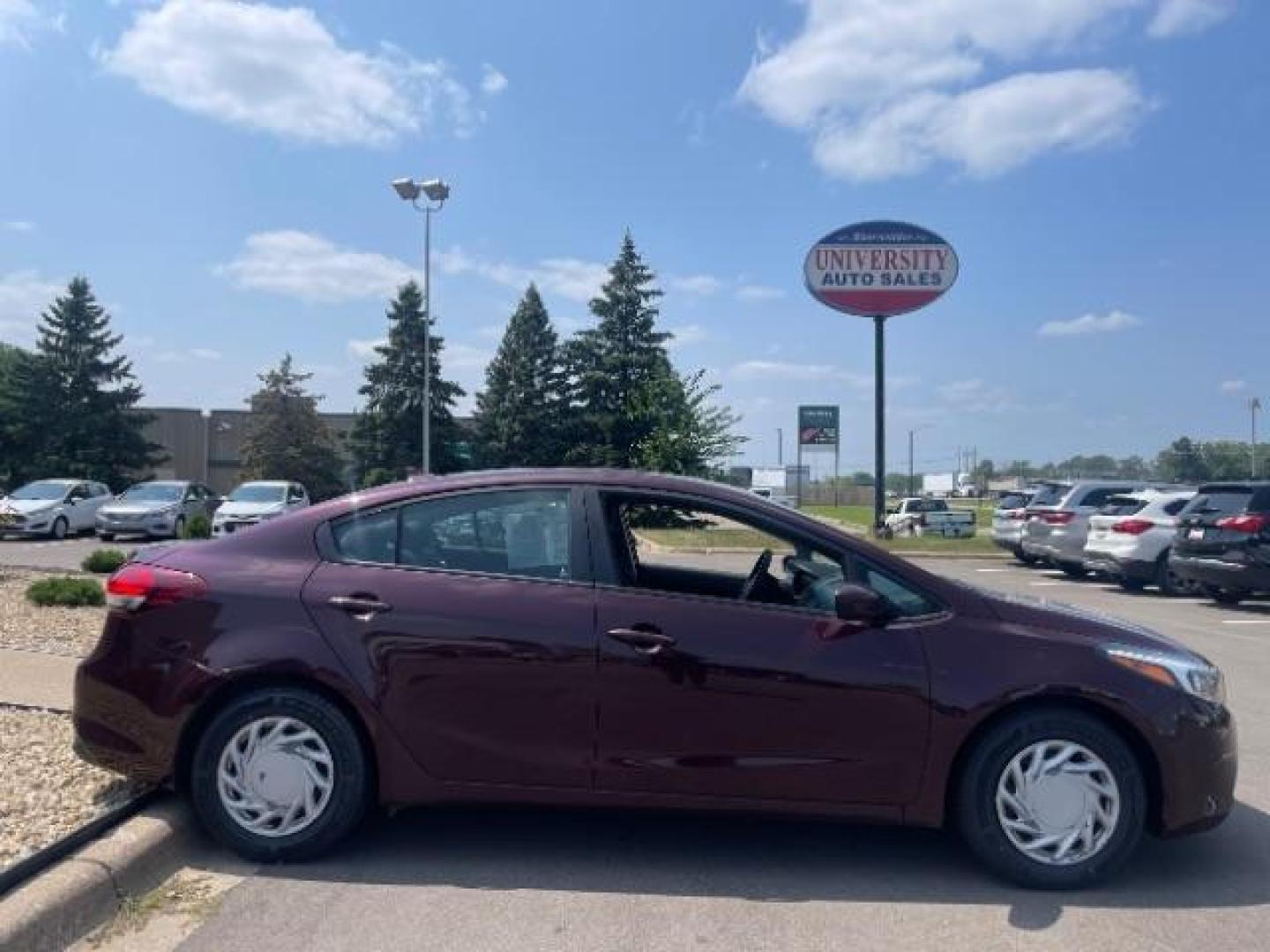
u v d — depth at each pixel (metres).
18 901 3.92
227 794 4.73
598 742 4.69
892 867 4.87
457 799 4.73
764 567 5.45
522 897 4.45
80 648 8.73
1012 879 4.64
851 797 4.67
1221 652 11.30
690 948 4.00
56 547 24.89
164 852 4.68
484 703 4.71
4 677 7.28
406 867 4.75
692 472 41.91
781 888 4.61
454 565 4.91
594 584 4.83
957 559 25.25
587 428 50.56
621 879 4.67
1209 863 4.97
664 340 50.50
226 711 4.73
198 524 24.45
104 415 44.56
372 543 4.97
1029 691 4.62
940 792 4.66
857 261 30.50
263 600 4.82
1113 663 4.70
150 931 4.06
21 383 44.16
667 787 4.69
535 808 5.02
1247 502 14.67
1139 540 17.12
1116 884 4.70
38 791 5.12
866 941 4.07
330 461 50.81
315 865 4.76
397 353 51.47
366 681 4.70
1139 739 4.70
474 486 5.06
